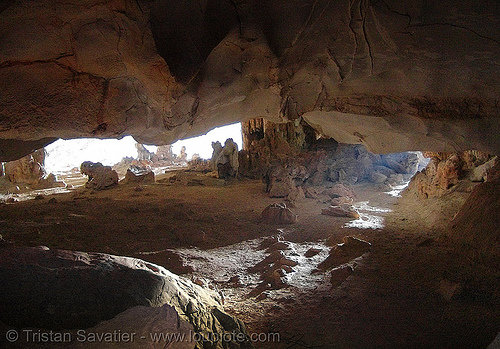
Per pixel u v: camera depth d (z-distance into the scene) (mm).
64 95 4070
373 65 5035
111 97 4309
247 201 13391
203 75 4543
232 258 7621
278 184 14281
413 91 5688
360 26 4262
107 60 3969
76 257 3947
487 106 5508
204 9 3869
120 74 4195
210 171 20469
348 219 10523
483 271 6047
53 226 9641
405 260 6840
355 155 17125
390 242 8078
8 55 3562
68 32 3596
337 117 7176
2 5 3010
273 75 5211
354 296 5516
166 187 16750
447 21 3949
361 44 4570
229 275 6723
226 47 4473
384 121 6461
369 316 4945
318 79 5602
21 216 10875
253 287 6168
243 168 19453
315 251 7656
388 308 5125
